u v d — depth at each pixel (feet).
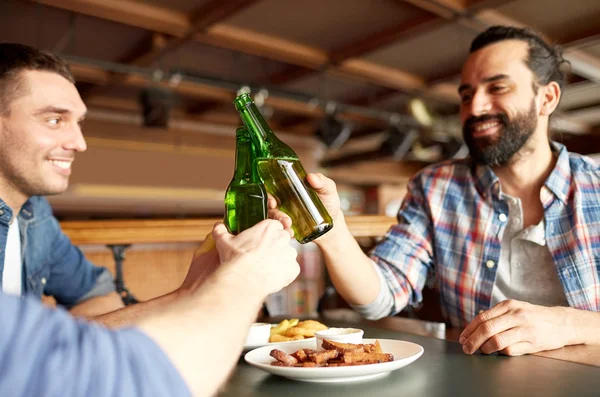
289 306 18.89
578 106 19.08
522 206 4.58
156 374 1.36
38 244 4.44
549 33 12.74
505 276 4.44
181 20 11.48
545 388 2.26
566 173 4.36
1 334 1.18
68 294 4.80
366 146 26.78
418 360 2.82
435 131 21.58
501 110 4.39
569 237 4.22
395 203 28.60
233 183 2.53
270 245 1.89
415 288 4.59
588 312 3.21
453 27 12.80
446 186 4.79
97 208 18.44
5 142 3.89
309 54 13.89
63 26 12.32
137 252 10.47
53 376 1.19
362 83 17.63
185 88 16.26
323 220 2.64
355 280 3.90
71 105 4.04
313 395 2.27
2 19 11.74
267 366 2.43
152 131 19.39
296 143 24.04
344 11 11.90
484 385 2.33
